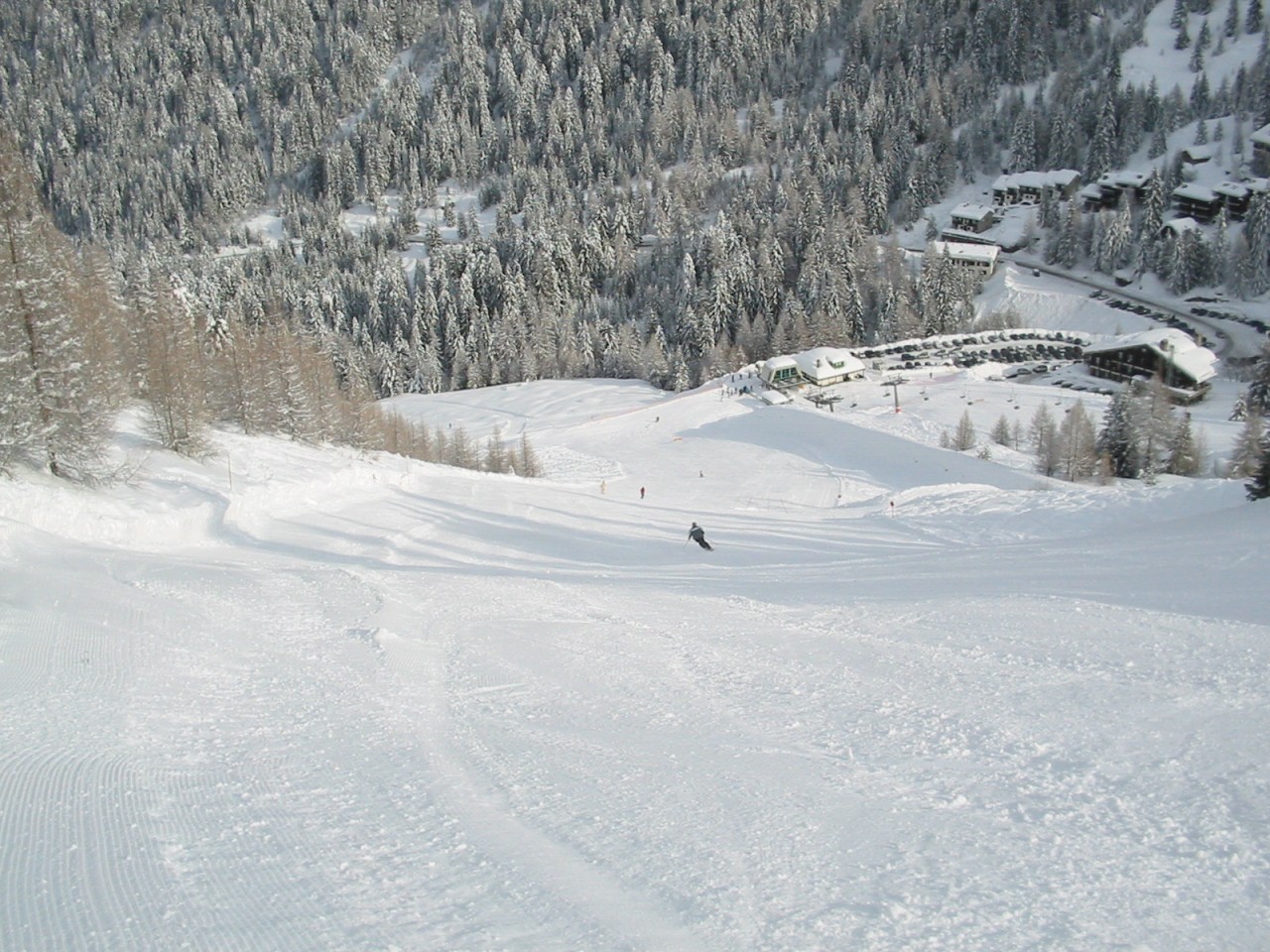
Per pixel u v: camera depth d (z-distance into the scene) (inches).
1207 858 234.5
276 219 6786.4
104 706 362.0
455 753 326.0
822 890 217.8
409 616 606.9
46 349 908.0
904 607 597.9
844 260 4269.2
